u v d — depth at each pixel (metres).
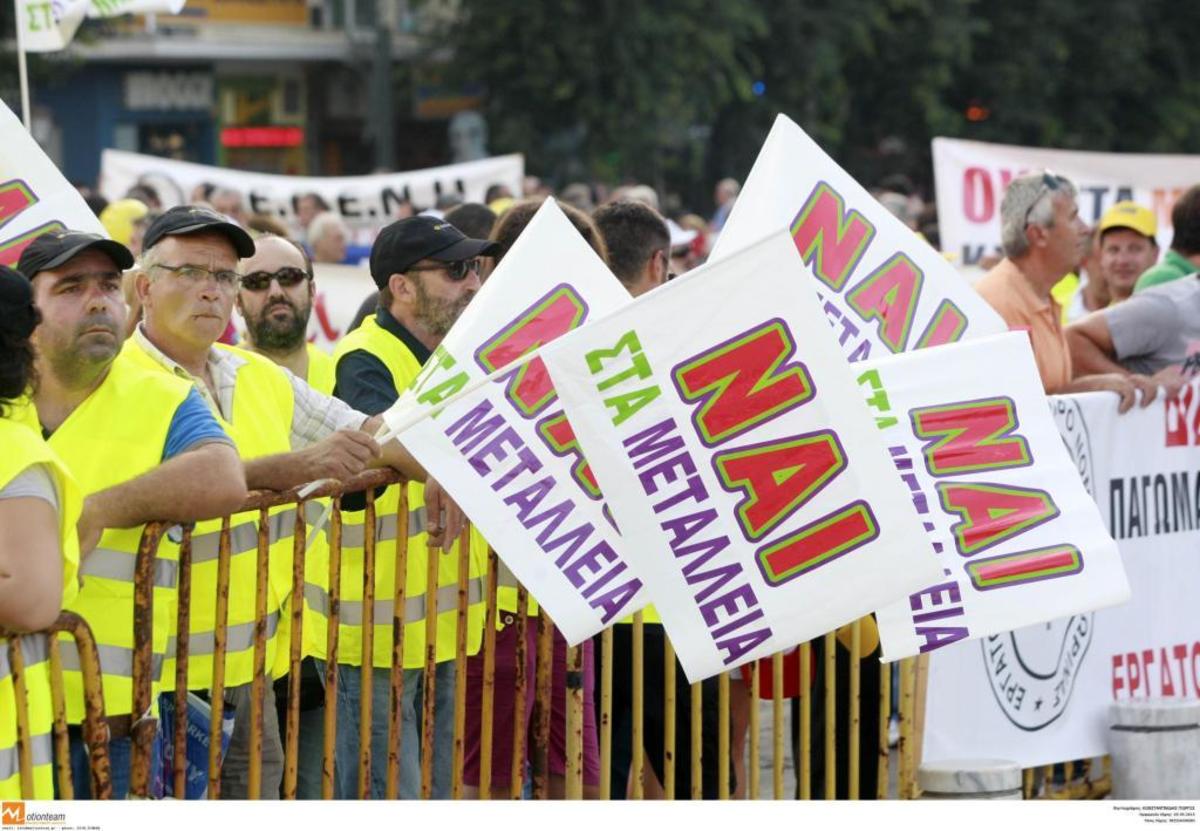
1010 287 12.47
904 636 8.56
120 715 7.41
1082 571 8.81
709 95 60.78
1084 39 70.50
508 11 58.97
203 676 8.05
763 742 14.12
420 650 9.17
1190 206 13.59
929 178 67.75
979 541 8.70
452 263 9.53
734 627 7.45
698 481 7.46
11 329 6.50
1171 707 11.26
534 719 8.90
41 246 7.48
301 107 66.75
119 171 26.55
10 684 6.54
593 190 45.78
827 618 7.47
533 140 59.38
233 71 64.31
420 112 66.12
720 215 38.09
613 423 7.43
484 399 7.84
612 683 10.30
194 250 8.43
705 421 7.46
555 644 9.86
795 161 9.16
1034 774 11.42
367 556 8.18
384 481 8.17
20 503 6.41
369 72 64.44
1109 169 23.06
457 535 8.34
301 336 11.05
